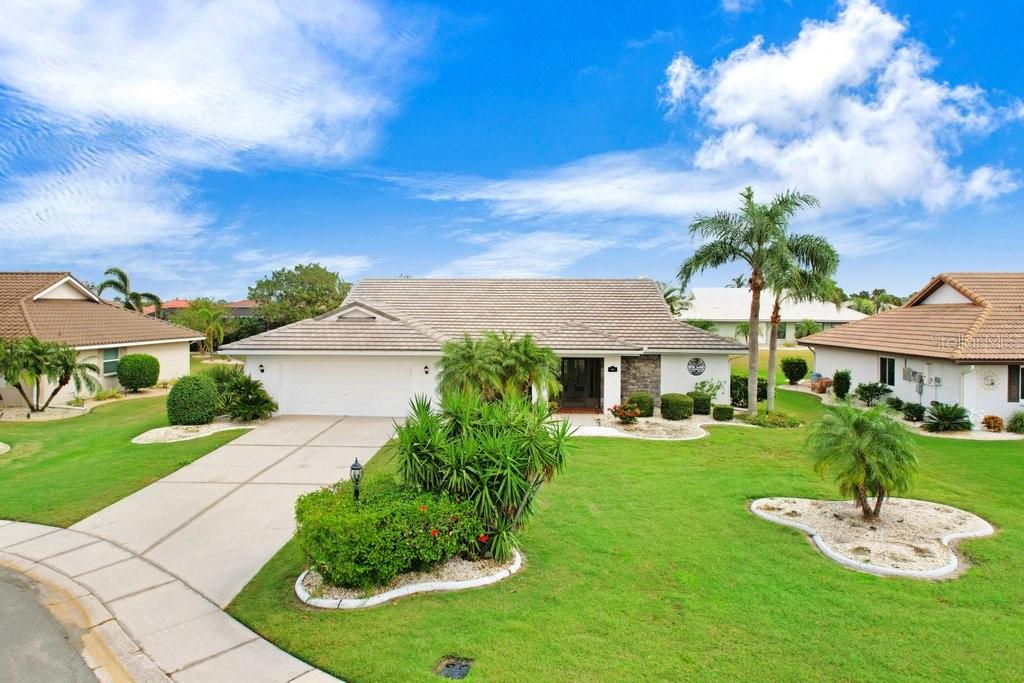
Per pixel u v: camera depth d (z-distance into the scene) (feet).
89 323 89.30
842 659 18.80
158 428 58.34
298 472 42.01
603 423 63.41
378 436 54.85
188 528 30.94
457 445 26.43
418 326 71.67
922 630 20.70
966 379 63.05
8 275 92.99
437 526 24.07
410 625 20.66
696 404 69.41
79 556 27.43
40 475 42.06
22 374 67.72
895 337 78.18
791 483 39.81
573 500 35.65
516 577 24.76
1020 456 50.70
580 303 84.74
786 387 104.32
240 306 250.98
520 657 18.58
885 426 30.81
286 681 17.60
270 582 24.52
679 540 29.14
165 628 20.92
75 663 18.89
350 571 22.21
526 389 55.42
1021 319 67.82
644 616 21.39
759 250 65.05
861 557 27.12
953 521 32.37
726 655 18.90
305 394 66.90
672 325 78.02
